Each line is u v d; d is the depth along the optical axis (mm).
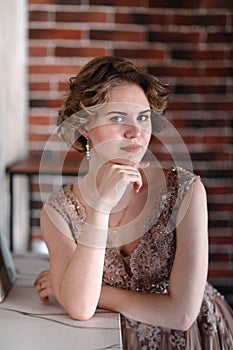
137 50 3445
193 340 1563
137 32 3434
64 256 1491
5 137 2766
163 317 1462
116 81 1435
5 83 2754
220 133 3498
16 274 1825
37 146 3475
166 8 3422
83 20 3410
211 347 1593
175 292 1467
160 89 1513
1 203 2621
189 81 3467
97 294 1407
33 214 3479
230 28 3438
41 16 3400
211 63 3461
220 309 1717
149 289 1576
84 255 1402
